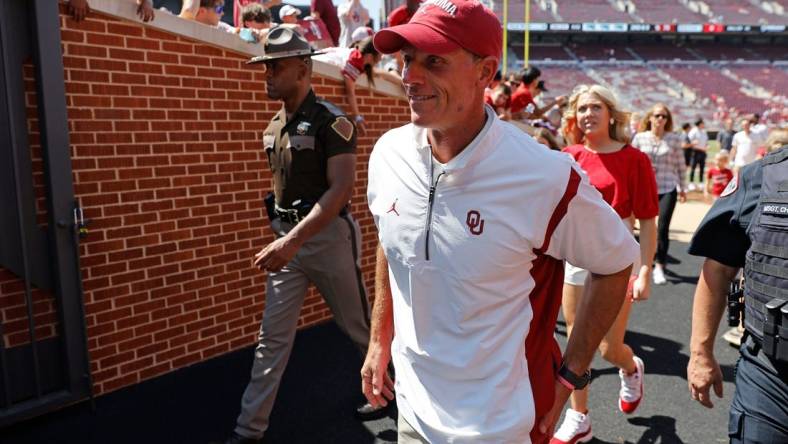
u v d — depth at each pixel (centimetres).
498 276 151
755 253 177
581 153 329
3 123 322
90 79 349
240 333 447
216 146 419
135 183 376
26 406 338
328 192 296
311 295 500
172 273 402
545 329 166
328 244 311
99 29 350
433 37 138
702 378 199
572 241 154
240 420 314
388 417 354
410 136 162
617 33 4472
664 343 475
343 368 420
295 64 301
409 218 160
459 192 151
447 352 158
